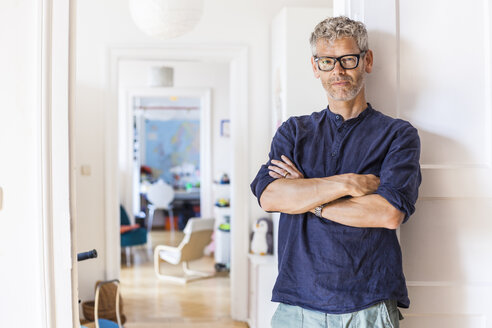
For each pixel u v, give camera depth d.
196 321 4.97
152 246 8.84
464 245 2.12
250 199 5.01
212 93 8.50
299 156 1.98
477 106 2.13
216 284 6.41
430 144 2.12
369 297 1.81
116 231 4.90
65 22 1.76
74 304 1.79
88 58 4.83
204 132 8.56
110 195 4.88
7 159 1.77
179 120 11.24
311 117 2.04
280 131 2.06
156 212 10.75
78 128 4.85
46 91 1.75
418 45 2.12
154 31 3.31
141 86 8.25
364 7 2.10
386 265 1.84
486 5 2.12
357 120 1.92
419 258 2.11
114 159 4.89
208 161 8.55
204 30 4.90
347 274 1.82
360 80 1.90
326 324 1.83
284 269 1.91
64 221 1.77
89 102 4.85
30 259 1.78
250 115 4.98
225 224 7.23
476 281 2.12
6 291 1.77
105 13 4.83
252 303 4.79
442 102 2.12
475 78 2.13
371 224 1.78
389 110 2.10
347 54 1.86
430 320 2.13
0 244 1.77
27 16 1.77
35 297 1.78
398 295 1.85
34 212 1.78
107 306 4.73
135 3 3.24
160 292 6.02
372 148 1.88
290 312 1.89
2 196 1.77
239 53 4.95
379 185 1.81
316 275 1.84
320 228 1.86
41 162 1.75
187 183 11.23
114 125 4.89
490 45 2.12
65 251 1.77
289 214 1.97
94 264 4.86
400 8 2.11
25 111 1.77
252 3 4.94
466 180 2.11
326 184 1.83
